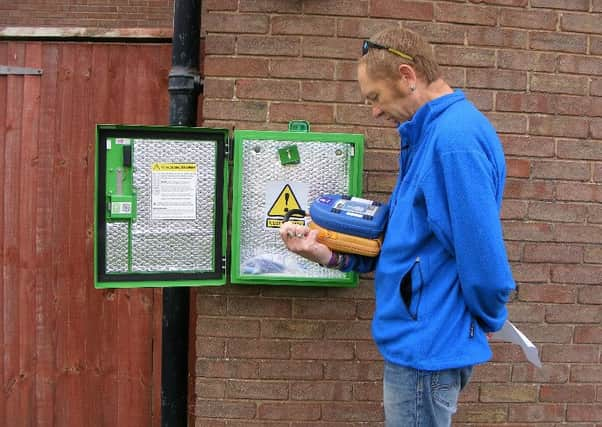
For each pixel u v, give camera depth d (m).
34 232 2.79
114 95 2.76
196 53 2.48
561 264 2.69
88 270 2.82
